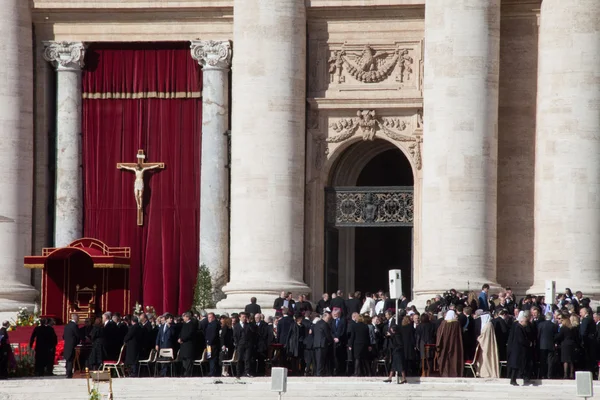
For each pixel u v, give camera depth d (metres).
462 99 197.50
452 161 197.25
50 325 172.75
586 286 195.75
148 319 175.38
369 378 158.50
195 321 166.62
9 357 169.88
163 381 158.62
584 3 197.62
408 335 158.00
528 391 151.75
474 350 163.88
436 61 198.88
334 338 165.88
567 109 197.50
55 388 159.00
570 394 150.75
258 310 185.75
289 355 168.00
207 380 158.88
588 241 196.75
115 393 155.00
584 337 159.88
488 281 197.00
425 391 153.12
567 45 198.00
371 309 184.38
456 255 196.75
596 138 197.25
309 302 188.12
